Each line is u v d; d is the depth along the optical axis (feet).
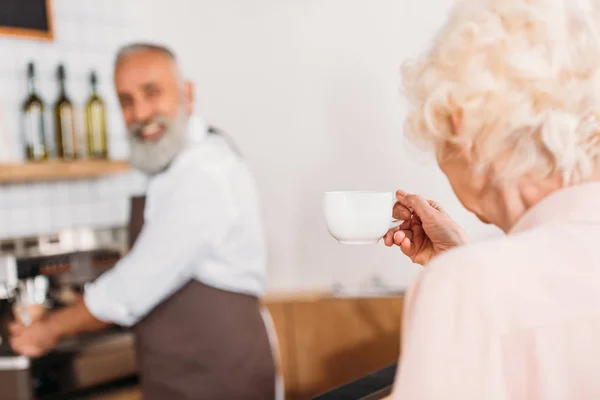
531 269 2.16
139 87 7.15
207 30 10.89
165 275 6.86
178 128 7.11
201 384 7.18
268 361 7.50
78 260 9.57
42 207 9.84
